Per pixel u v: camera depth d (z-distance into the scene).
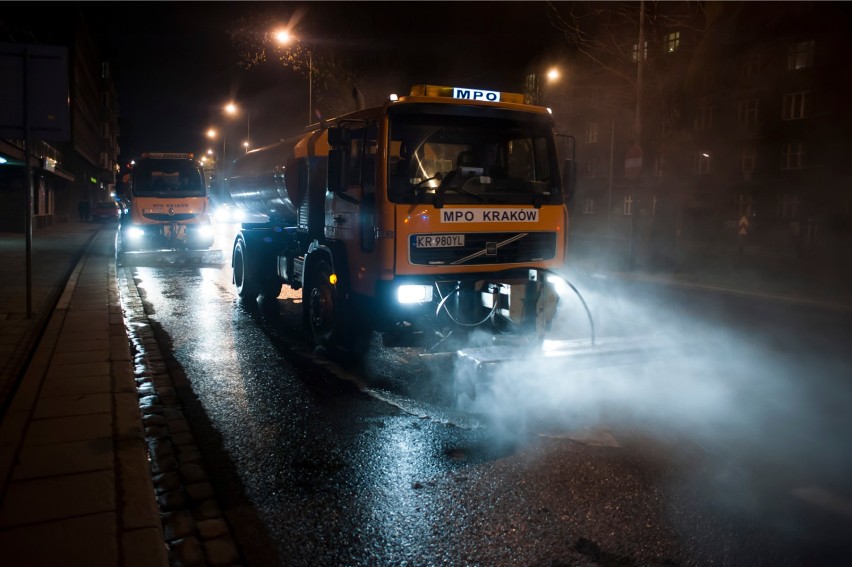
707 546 3.34
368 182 6.87
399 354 7.78
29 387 5.71
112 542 3.15
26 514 3.42
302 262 9.25
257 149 11.73
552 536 3.47
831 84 36.34
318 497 3.98
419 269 6.64
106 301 10.79
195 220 20.31
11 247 22.61
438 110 6.73
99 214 46.09
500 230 6.97
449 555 3.31
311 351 7.96
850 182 35.69
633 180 18.88
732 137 41.44
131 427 4.76
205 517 3.73
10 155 23.25
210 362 7.40
